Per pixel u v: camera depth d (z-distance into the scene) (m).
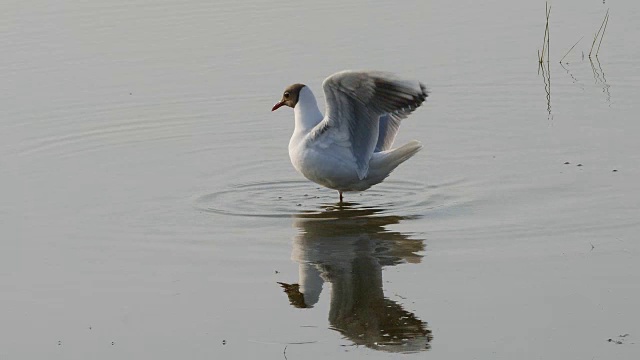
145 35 21.62
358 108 13.73
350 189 14.48
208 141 17.27
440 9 23.16
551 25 22.27
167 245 12.91
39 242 13.05
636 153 15.84
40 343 10.49
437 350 10.09
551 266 11.86
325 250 12.64
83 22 22.33
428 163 16.03
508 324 10.53
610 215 13.37
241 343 10.41
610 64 20.19
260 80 19.45
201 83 19.48
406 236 13.03
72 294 11.56
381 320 10.77
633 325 10.40
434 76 19.55
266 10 23.06
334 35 21.45
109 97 18.95
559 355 9.89
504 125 17.53
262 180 15.55
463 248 12.54
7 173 15.78
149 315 11.04
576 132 16.98
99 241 13.06
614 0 23.78
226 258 12.47
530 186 14.70
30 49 20.86
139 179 15.55
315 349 10.23
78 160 16.39
